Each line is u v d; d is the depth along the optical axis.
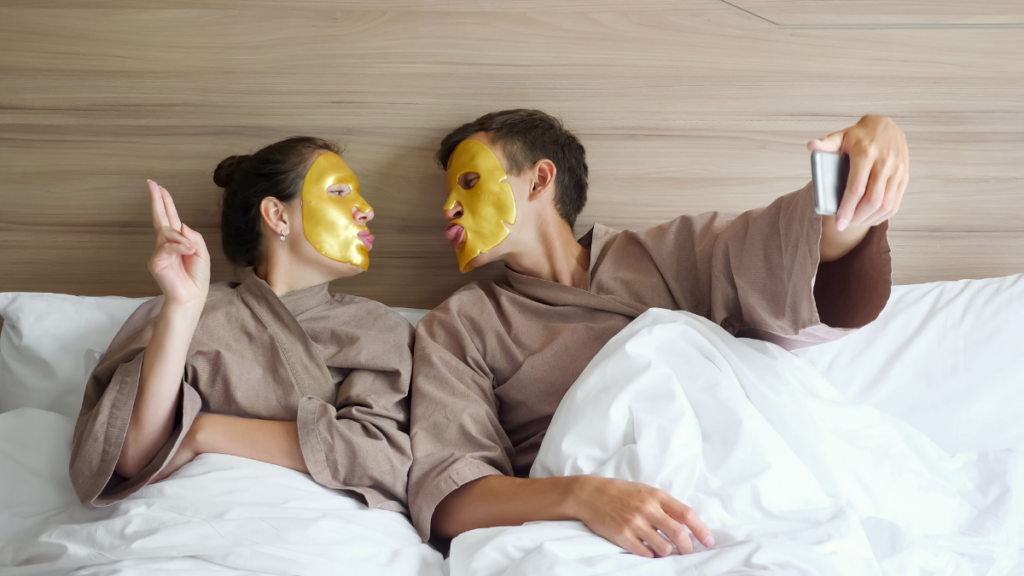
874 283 1.00
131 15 1.46
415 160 1.50
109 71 1.47
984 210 1.52
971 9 1.46
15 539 0.94
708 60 1.48
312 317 1.25
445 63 1.48
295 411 1.14
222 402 1.13
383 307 1.33
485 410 1.15
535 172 1.32
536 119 1.34
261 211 1.24
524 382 1.21
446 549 1.10
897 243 1.54
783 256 1.06
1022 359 1.29
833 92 1.49
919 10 1.47
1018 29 1.47
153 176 1.49
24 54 1.47
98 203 1.50
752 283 1.10
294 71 1.48
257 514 0.89
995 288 1.36
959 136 1.50
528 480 0.99
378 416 1.13
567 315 1.26
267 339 1.17
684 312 1.11
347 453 1.05
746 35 1.48
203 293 1.02
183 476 0.97
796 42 1.48
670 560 0.81
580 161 1.39
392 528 0.99
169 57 1.47
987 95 1.49
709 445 0.94
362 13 1.47
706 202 1.51
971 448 1.25
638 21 1.47
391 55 1.47
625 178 1.51
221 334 1.16
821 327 1.01
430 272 1.53
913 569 0.83
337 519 0.91
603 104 1.49
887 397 1.28
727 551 0.79
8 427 1.07
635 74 1.48
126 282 1.52
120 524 0.86
